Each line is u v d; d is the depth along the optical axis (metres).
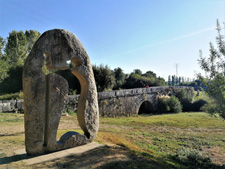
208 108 8.94
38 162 4.89
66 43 6.06
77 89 24.75
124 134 10.85
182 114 23.52
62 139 6.21
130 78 40.28
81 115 6.57
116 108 21.52
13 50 29.08
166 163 5.76
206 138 11.17
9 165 4.67
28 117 5.32
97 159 5.05
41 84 5.47
